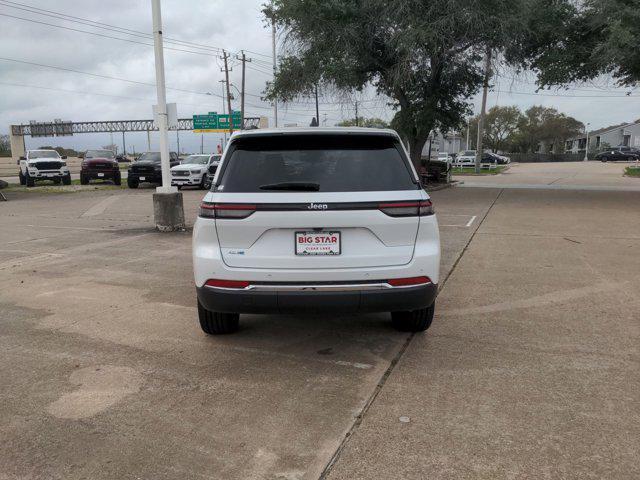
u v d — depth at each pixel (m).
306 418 3.23
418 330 4.71
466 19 15.35
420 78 18.25
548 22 16.92
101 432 3.09
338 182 3.75
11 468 2.75
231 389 3.62
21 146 78.25
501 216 13.16
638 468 2.71
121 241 9.57
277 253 3.73
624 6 14.54
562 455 2.82
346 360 4.11
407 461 2.78
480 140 40.81
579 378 3.76
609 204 15.93
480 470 2.70
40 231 10.94
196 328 4.88
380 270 3.76
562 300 5.71
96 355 4.23
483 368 3.94
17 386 3.68
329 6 15.83
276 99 20.16
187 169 24.39
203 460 2.81
